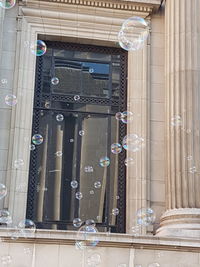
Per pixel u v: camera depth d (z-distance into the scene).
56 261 15.23
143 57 19.19
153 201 17.89
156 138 18.55
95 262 15.25
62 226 17.84
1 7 18.00
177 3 18.78
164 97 18.94
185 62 18.06
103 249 15.41
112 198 18.33
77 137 18.70
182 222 16.39
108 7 19.42
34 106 18.69
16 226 16.83
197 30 18.44
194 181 16.97
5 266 15.05
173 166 17.33
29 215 17.75
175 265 15.41
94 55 19.66
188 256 15.52
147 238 15.48
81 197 18.11
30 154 18.23
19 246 15.26
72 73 19.33
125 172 18.58
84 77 19.34
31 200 17.89
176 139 17.48
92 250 15.37
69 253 15.33
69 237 15.34
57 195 18.11
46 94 18.91
